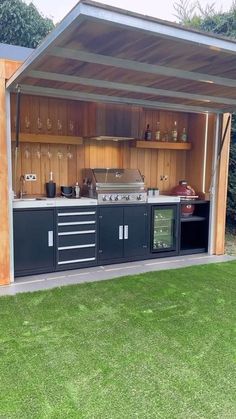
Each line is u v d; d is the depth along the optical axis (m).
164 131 5.80
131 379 2.14
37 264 4.32
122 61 2.82
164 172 5.98
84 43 2.42
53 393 2.00
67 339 2.62
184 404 1.91
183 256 5.42
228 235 6.92
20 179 4.77
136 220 5.01
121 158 5.54
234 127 6.35
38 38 9.22
